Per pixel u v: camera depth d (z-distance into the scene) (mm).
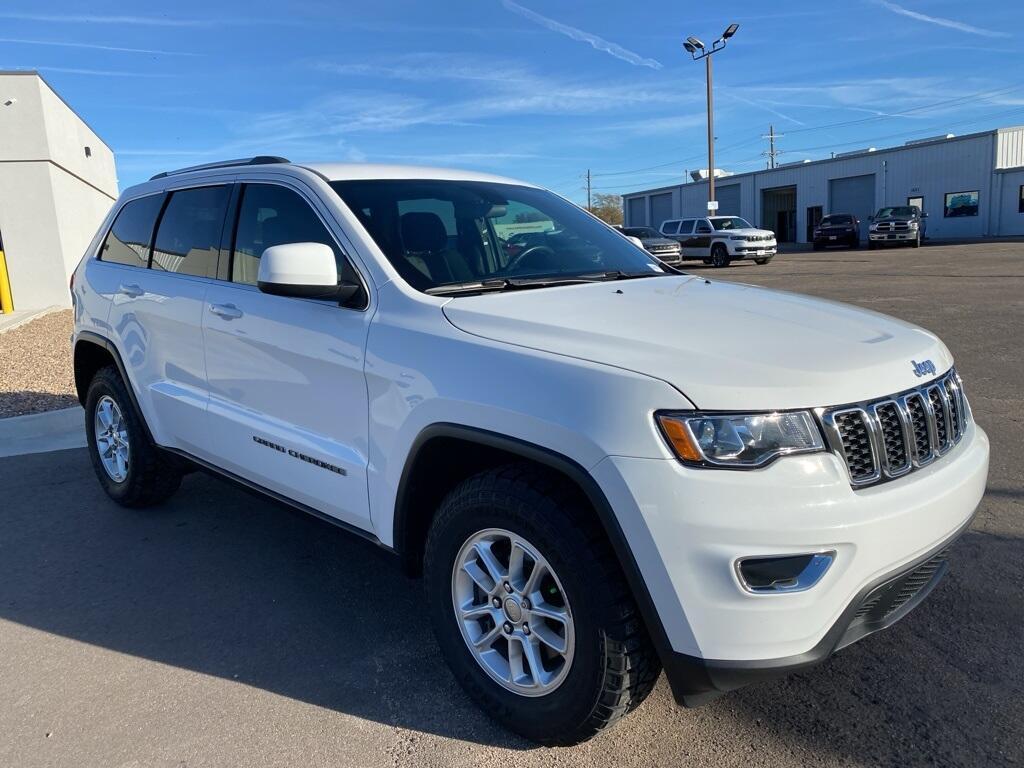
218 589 3850
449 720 2795
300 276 2957
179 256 4203
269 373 3447
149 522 4723
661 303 2957
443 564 2750
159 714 2863
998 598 3502
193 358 3957
